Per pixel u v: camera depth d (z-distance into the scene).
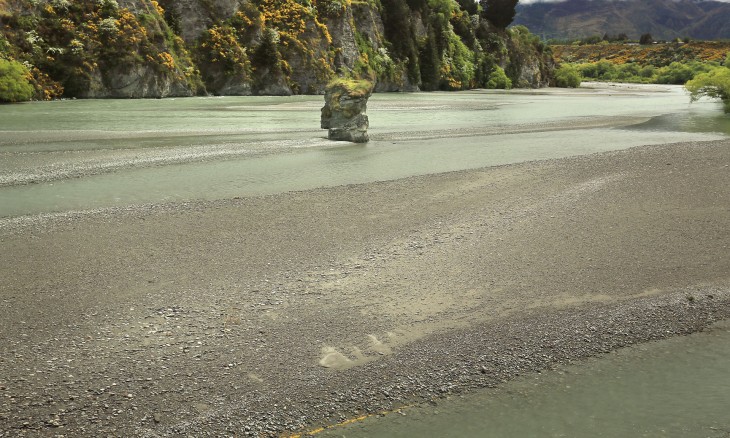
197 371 6.87
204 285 9.56
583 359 7.34
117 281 9.65
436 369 7.01
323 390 6.52
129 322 8.13
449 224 13.27
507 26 147.38
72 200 15.55
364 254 11.22
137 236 12.16
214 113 42.19
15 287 9.29
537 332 8.03
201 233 12.46
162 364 7.01
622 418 6.06
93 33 55.03
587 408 6.25
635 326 8.27
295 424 5.92
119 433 5.68
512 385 6.72
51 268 10.18
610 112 49.12
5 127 29.88
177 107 47.19
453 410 6.21
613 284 9.81
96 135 27.95
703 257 11.17
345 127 27.64
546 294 9.37
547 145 27.41
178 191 16.80
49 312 8.40
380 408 6.23
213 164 21.19
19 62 48.62
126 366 6.94
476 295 9.30
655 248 11.64
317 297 9.15
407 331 8.02
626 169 19.70
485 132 33.12
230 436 5.69
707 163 20.62
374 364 7.11
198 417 5.97
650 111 49.91
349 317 8.44
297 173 19.73
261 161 21.98
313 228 12.95
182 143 26.03
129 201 15.52
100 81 54.78
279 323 8.20
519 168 20.27
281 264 10.62
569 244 11.85
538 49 147.00
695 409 6.23
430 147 26.44
